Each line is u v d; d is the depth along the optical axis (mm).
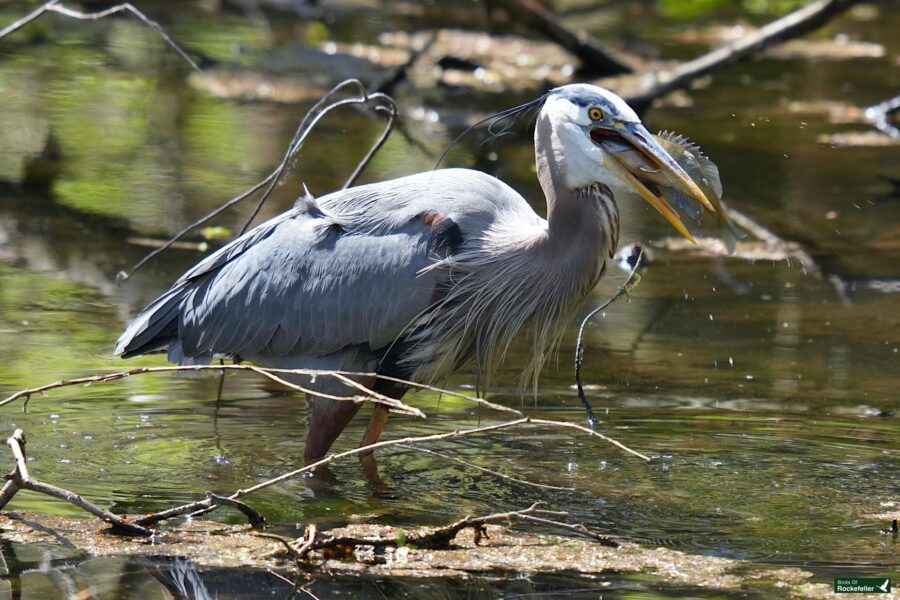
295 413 11547
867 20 38875
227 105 24625
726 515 9250
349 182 12609
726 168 21438
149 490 9445
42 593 7387
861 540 8719
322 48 29922
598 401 11984
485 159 21516
